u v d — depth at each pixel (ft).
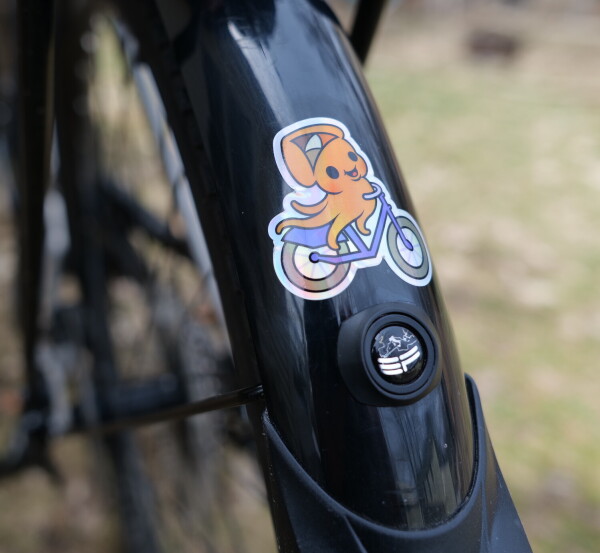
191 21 1.05
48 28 1.08
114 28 1.64
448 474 0.95
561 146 4.67
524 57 6.55
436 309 0.98
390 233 0.98
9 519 2.48
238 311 1.00
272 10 1.04
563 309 3.29
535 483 2.56
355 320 0.94
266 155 0.98
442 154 4.55
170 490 1.90
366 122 1.02
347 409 0.93
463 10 7.48
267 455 0.96
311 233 0.96
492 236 3.77
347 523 0.92
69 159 1.77
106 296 1.93
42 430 1.87
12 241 3.42
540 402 2.84
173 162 1.51
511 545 0.96
